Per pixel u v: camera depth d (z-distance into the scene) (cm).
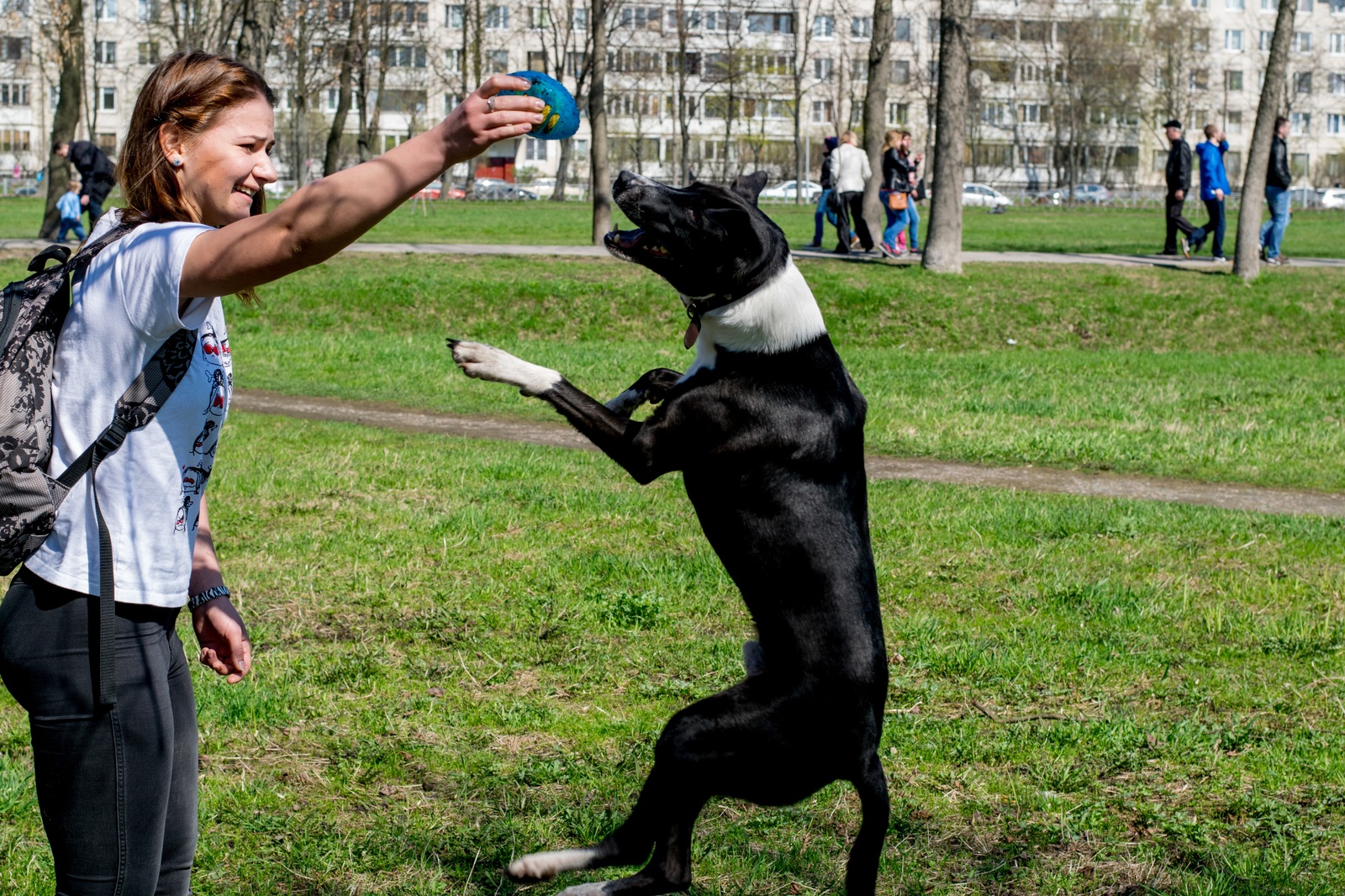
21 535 221
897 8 8125
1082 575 662
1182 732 473
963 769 451
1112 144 8219
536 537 711
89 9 7575
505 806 416
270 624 570
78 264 229
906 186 1920
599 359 1350
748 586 320
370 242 2248
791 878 379
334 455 915
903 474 912
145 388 228
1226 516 777
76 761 232
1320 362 1445
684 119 6469
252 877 371
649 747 459
